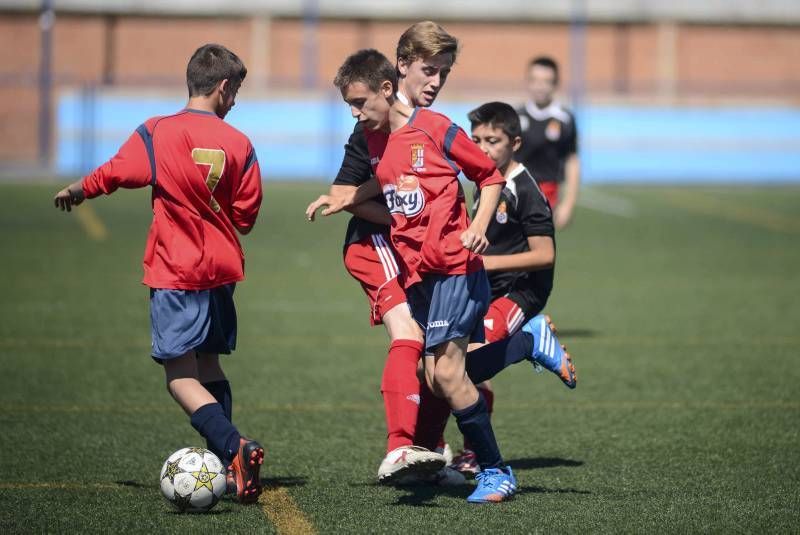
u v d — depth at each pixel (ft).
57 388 92.89
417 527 54.03
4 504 58.39
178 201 58.49
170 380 59.16
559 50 435.94
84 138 343.67
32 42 422.41
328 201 62.80
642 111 357.00
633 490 62.54
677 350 114.11
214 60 60.80
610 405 89.04
